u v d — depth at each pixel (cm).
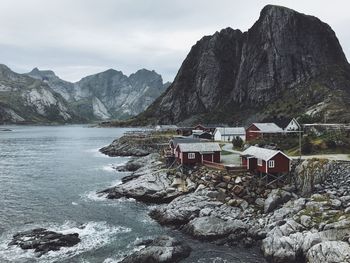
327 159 5638
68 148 15088
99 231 4744
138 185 6272
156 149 12219
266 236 4253
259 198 5281
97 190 6969
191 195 5422
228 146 9881
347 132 7906
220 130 11788
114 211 5581
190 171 6506
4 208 5747
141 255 3834
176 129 17025
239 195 5356
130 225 4972
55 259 3934
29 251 4097
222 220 4638
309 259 3588
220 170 6019
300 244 3806
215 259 3903
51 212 5544
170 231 4741
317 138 7950
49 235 4453
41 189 7081
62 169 9469
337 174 5344
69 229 4806
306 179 5422
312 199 4800
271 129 10169
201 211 4894
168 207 5231
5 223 5028
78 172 8981
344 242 3519
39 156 12344
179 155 6956
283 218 4525
